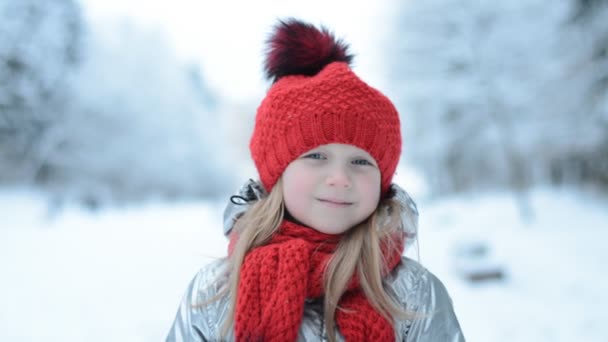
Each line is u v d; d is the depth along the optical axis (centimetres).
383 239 99
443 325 100
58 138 1534
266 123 102
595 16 848
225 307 96
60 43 1501
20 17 1380
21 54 1383
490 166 1465
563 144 976
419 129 1252
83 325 396
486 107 1049
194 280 107
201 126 2730
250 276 91
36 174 1549
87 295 493
